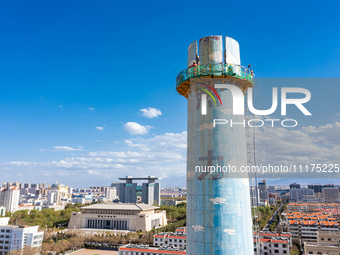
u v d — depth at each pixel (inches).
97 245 7160.4
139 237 7332.7
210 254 1652.3
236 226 1673.2
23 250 5816.9
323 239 5226.4
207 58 1941.4
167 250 4702.3
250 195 1948.8
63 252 6481.3
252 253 1727.4
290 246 5398.6
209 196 1718.8
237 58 1983.3
